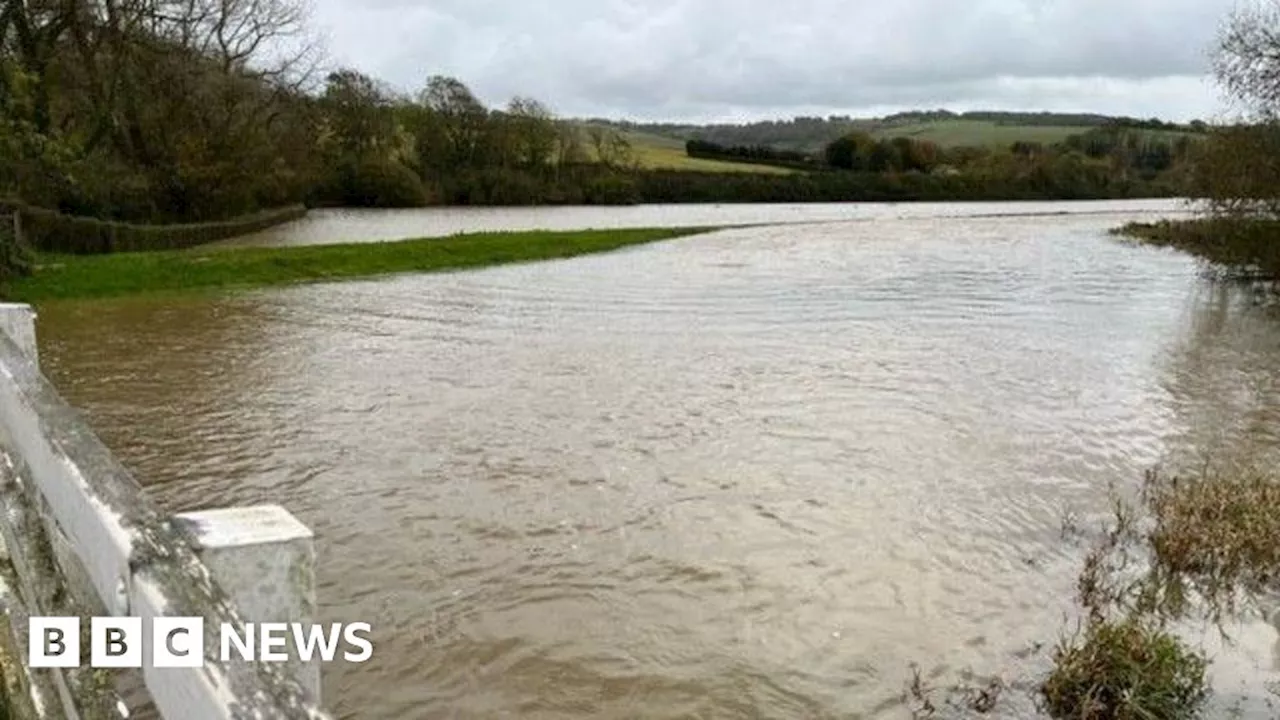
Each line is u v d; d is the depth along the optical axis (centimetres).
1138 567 654
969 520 729
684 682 505
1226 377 1246
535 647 533
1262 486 767
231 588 149
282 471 812
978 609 591
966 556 665
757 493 775
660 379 1179
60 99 2956
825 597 601
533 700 486
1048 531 713
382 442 898
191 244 2956
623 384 1150
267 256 2273
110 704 192
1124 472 851
